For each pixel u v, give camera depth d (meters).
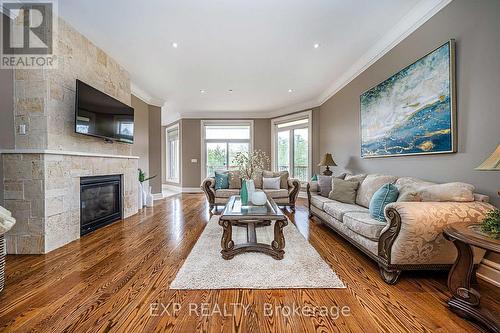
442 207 1.77
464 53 2.08
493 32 1.84
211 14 2.59
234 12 2.56
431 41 2.43
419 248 1.75
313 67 4.04
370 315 1.44
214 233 3.12
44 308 1.49
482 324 1.33
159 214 4.32
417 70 2.58
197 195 6.99
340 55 3.60
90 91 2.96
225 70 4.14
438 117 2.32
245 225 3.52
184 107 6.86
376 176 2.96
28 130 2.48
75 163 2.84
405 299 1.61
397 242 1.77
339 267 2.10
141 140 5.49
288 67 4.03
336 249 2.54
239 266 2.09
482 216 1.71
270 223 3.52
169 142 8.91
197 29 2.88
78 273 1.97
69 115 2.80
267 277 1.89
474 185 2.01
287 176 4.95
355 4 2.45
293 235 3.03
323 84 4.91
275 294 1.67
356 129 4.09
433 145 2.38
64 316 1.42
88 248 2.55
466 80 2.06
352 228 2.32
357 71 3.93
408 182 2.43
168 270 2.03
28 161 2.40
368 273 1.99
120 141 3.69
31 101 2.48
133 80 4.63
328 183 3.73
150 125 6.00
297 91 5.37
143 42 3.19
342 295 1.66
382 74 3.29
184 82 4.75
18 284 1.79
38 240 2.40
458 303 1.44
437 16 2.35
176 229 3.32
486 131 1.90
